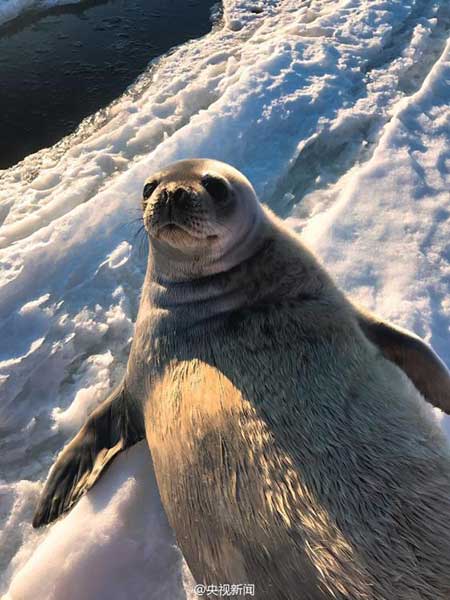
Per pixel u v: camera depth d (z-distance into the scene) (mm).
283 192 1156
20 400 851
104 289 990
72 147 1281
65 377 881
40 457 790
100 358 898
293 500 497
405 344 737
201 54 1525
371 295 921
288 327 607
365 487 504
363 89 1385
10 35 1650
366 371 596
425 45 1528
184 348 635
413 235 1020
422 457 535
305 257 677
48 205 1119
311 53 1462
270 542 494
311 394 556
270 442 526
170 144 1194
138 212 1089
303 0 1749
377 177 1133
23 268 996
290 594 486
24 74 1512
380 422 549
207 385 584
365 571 469
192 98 1365
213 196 627
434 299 918
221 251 638
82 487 715
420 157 1184
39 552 669
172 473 581
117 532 684
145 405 669
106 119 1364
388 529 487
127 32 1664
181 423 580
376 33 1554
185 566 667
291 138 1246
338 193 1142
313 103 1318
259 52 1481
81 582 649
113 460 747
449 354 841
